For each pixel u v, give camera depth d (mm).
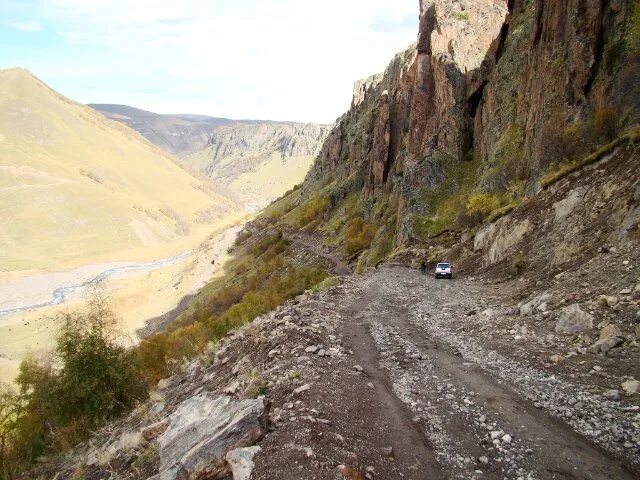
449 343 15750
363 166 118938
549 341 13672
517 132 48812
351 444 7668
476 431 8828
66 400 19797
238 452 7000
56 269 192500
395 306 24469
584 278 17203
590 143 31172
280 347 13258
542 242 27516
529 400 10102
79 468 11414
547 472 7289
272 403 9023
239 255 135125
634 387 9523
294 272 82625
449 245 49000
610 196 22922
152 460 9039
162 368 31375
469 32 68375
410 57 95438
